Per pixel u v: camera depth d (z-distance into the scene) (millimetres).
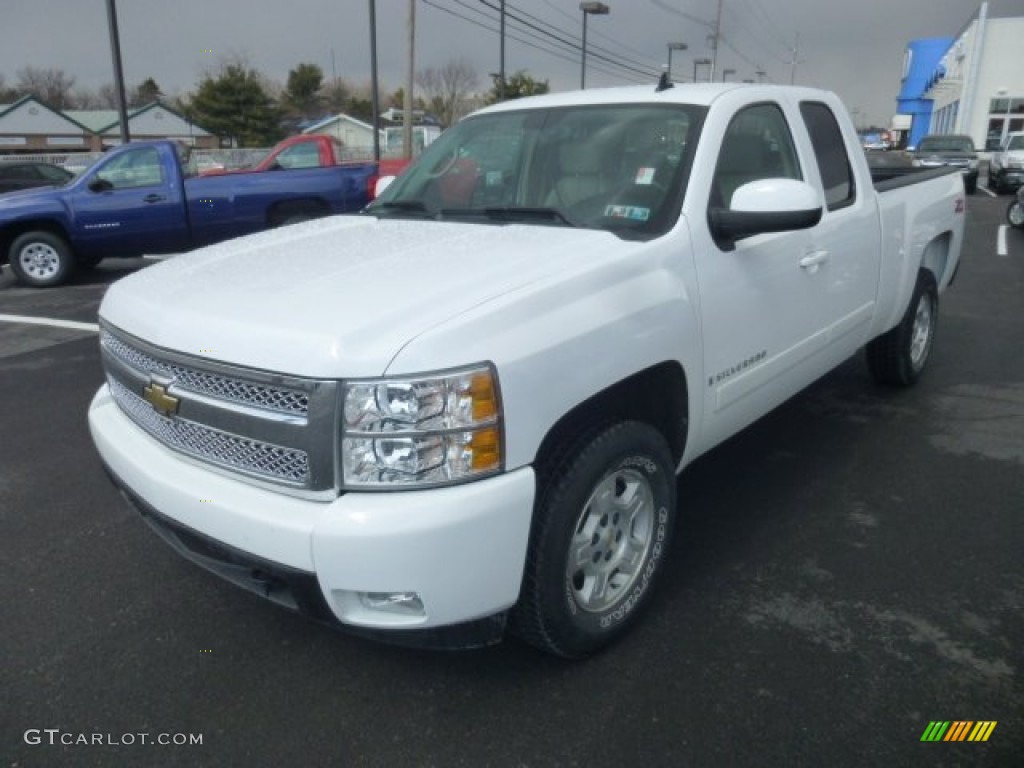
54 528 3824
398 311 2287
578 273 2572
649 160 3207
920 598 3127
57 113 60906
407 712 2580
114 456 2748
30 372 6441
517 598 2379
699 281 2953
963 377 5832
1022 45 35031
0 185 18672
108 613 3137
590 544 2652
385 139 35938
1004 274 10070
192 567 3459
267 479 2311
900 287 4742
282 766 2383
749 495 4016
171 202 10391
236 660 2848
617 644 2871
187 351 2398
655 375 2805
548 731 2486
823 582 3242
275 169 11812
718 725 2492
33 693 2691
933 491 4031
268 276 2727
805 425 4922
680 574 3312
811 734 2447
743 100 3473
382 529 2113
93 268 12102
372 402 2131
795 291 3535
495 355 2229
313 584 2209
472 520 2178
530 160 3533
